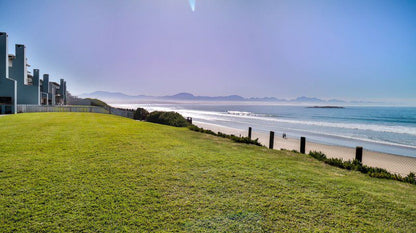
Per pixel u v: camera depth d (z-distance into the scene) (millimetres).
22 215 3035
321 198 3965
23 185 3980
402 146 18328
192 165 5664
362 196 4152
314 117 53188
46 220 2947
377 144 19094
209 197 3811
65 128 11344
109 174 4715
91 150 6766
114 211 3225
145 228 2857
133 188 4047
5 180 4172
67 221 2945
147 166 5395
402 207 3754
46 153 6219
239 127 29391
